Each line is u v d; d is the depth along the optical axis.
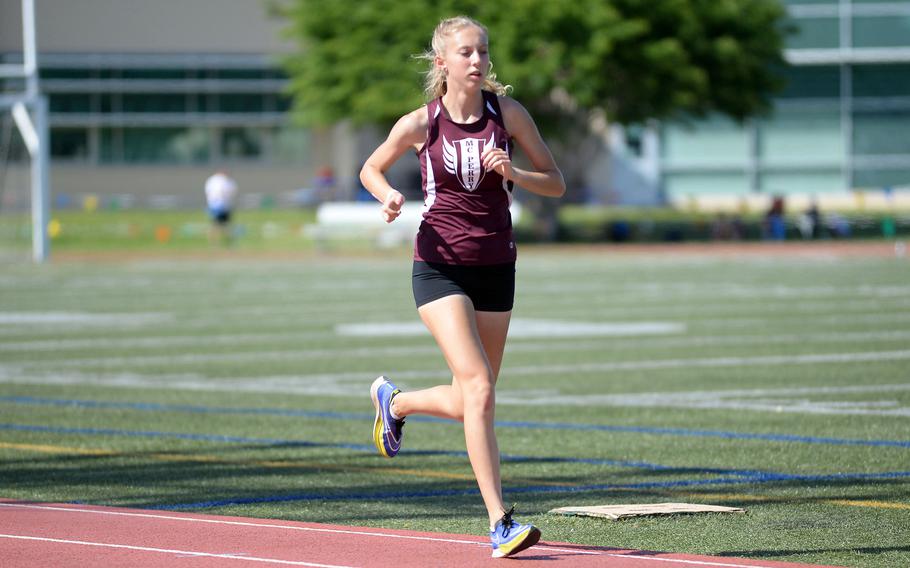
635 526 18.95
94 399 34.47
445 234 17.34
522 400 33.91
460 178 17.28
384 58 115.44
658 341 47.56
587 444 27.16
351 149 171.38
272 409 32.69
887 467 24.19
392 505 21.00
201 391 35.97
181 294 71.00
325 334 51.03
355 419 31.08
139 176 170.25
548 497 21.66
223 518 19.22
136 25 168.12
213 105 170.00
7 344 48.06
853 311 58.19
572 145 124.00
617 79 114.75
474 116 17.50
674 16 111.88
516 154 117.25
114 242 118.12
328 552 16.67
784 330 50.69
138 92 169.00
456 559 16.28
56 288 75.19
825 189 148.38
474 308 17.62
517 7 109.06
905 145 146.62
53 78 167.12
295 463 25.25
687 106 114.94
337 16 117.75
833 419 30.05
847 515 19.84
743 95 117.81
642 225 126.56
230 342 48.50
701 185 151.38
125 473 24.06
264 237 120.81
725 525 19.03
